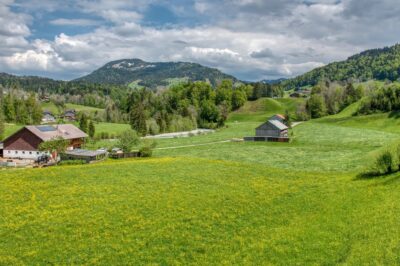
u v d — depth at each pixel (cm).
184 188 5081
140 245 3231
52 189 4928
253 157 9862
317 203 4275
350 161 8131
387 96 17700
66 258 2989
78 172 5962
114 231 3538
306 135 14425
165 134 19400
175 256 3030
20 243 3278
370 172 5634
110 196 4622
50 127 11644
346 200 4231
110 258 2991
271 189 5116
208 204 4366
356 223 3428
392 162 5300
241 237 3372
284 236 3325
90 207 4200
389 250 2692
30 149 10750
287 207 4219
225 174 6084
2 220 3816
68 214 3978
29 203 4344
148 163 7038
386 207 3719
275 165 8194
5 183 5197
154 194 4741
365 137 12475
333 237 3197
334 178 5866
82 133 12781
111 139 16888
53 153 10131
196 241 3312
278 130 14312
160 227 3641
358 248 2844
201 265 2861
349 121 17112
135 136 11506
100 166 6550
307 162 8462
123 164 6869
